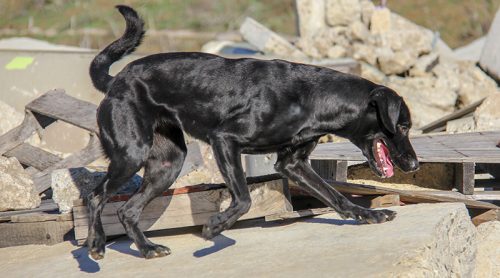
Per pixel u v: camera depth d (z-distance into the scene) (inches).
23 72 487.8
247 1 1263.5
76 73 490.6
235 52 629.9
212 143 271.4
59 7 1197.1
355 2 618.8
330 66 540.7
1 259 297.0
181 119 278.7
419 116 540.7
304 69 275.1
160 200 295.3
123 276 249.9
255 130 267.1
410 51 585.3
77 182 322.0
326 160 365.1
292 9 1242.6
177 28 1149.1
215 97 271.0
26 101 488.7
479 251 283.6
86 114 382.9
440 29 1162.6
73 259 279.1
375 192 310.3
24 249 307.6
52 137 468.8
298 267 231.5
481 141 375.9
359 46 591.2
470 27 1166.3
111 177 277.9
